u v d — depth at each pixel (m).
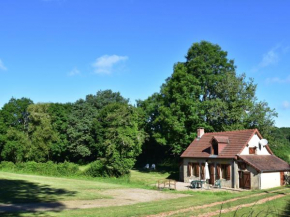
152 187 36.16
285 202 20.42
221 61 54.38
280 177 37.22
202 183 37.41
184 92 51.00
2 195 24.39
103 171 47.34
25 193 26.20
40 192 27.33
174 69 55.62
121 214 16.34
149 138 68.31
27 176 42.19
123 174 47.91
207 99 53.41
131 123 49.62
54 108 72.25
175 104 52.09
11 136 66.44
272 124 50.22
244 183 36.19
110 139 49.00
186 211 17.03
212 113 50.28
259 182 34.50
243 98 50.94
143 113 66.38
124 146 47.53
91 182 39.34
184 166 45.00
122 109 51.38
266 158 38.97
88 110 71.00
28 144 64.69
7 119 71.81
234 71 54.62
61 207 20.20
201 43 54.84
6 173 45.00
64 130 71.81
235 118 49.19
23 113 74.69
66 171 48.03
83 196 26.20
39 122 66.62
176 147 51.88
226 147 39.72
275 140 50.41
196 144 45.56
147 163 73.00
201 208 18.02
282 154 49.44
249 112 50.41
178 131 50.44
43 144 64.56
